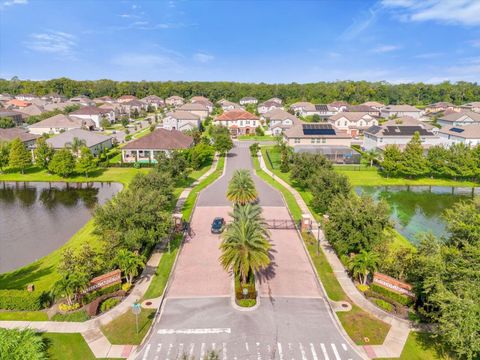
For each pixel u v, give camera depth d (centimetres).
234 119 12119
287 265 3541
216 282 3216
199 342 2459
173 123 11775
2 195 6009
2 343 2266
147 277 3291
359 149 9600
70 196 5962
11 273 3381
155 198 3756
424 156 7419
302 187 6203
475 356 2030
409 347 2436
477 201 2947
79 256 3030
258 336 2522
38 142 7844
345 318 2730
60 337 2494
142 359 2308
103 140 8906
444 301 2219
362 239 3184
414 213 5312
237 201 4850
